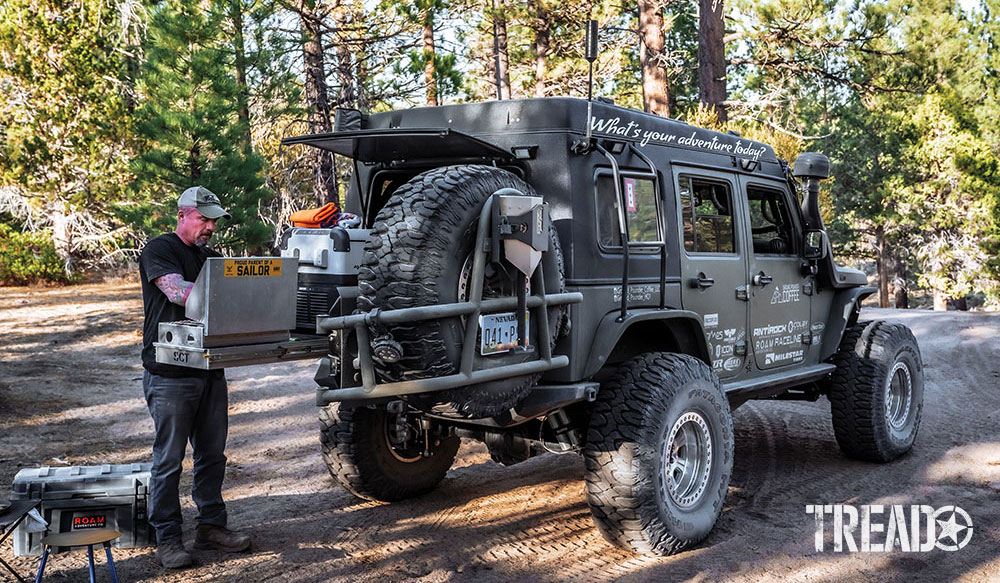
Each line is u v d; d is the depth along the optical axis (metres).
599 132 4.58
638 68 26.11
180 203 4.38
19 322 13.74
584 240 4.44
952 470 6.12
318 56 15.76
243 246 14.41
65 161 20.20
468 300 3.88
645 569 4.32
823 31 19.72
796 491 5.67
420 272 3.74
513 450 4.86
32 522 4.37
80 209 20.64
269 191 14.84
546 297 4.11
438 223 3.78
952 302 34.75
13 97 19.92
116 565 4.30
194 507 5.39
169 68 14.23
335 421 5.25
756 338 5.79
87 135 20.06
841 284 6.53
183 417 4.30
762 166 6.11
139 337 12.62
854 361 6.33
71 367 10.37
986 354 11.78
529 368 4.04
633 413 4.38
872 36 20.33
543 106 4.45
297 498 5.59
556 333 4.24
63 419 7.82
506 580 4.19
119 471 4.61
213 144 14.02
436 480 5.64
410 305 3.73
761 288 5.84
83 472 4.57
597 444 4.39
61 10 19.89
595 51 4.29
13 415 7.88
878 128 32.16
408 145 4.48
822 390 6.65
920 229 32.38
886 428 6.27
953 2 26.28
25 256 20.14
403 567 4.35
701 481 4.72
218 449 4.54
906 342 6.52
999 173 30.19
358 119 5.09
